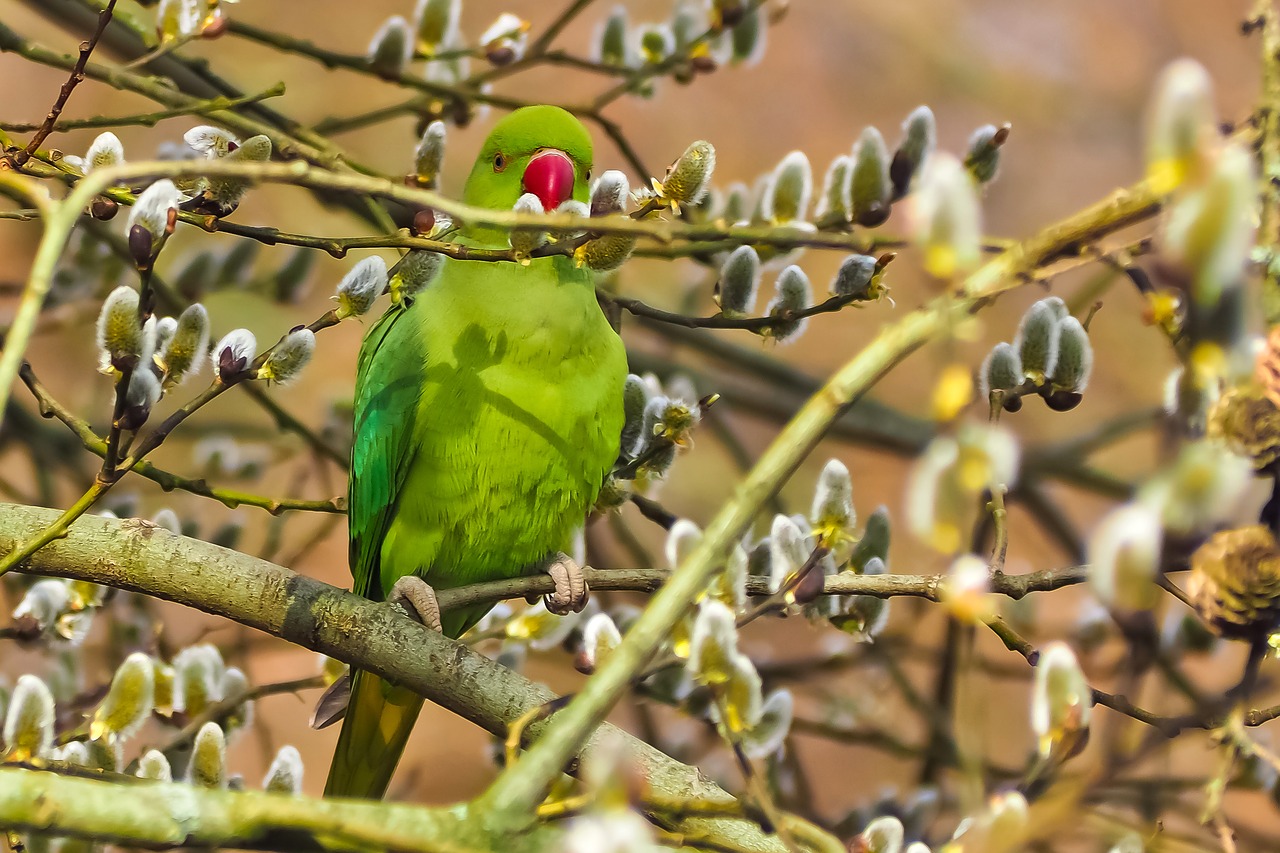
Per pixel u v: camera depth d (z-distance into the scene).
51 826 4.07
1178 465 3.44
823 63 17.39
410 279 6.06
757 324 6.60
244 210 13.45
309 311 14.15
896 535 15.42
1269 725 9.59
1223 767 4.01
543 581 7.13
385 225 7.98
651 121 16.66
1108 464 15.73
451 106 8.73
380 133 14.90
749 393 12.04
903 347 3.87
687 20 8.56
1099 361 16.14
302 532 13.62
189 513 9.98
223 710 7.01
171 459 12.73
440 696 6.20
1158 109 3.19
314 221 13.55
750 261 6.64
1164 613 8.18
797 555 5.50
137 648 8.63
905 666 12.36
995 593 5.42
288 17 15.38
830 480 5.46
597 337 7.75
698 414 6.79
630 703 8.20
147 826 4.09
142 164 4.11
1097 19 17.98
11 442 10.30
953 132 17.38
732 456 11.83
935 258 3.43
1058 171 17.38
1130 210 3.72
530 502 7.81
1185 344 4.43
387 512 8.02
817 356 16.08
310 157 6.91
